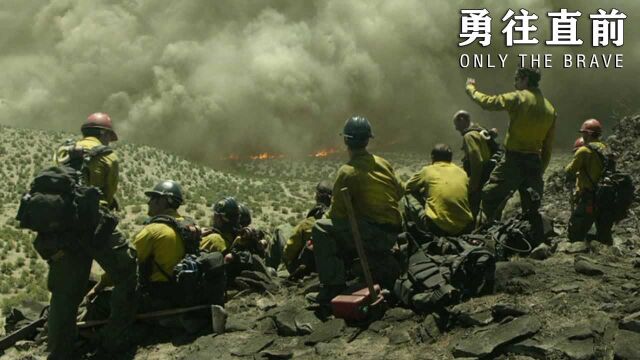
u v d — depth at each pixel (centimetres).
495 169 690
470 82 702
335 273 571
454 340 473
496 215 694
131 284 559
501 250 624
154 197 616
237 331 580
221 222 744
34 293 3719
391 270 575
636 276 547
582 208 787
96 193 512
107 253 534
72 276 531
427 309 518
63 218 498
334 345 504
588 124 802
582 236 788
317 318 562
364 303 534
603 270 564
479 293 543
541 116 665
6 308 3291
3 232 5397
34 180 502
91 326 587
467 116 754
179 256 599
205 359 523
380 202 571
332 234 575
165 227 595
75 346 578
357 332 518
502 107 674
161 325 589
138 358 556
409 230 630
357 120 584
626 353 399
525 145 672
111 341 568
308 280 707
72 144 589
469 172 759
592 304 482
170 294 596
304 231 743
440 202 651
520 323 455
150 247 588
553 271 573
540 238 678
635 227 917
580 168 793
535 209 676
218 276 617
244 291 689
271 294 680
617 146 1415
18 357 579
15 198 7112
